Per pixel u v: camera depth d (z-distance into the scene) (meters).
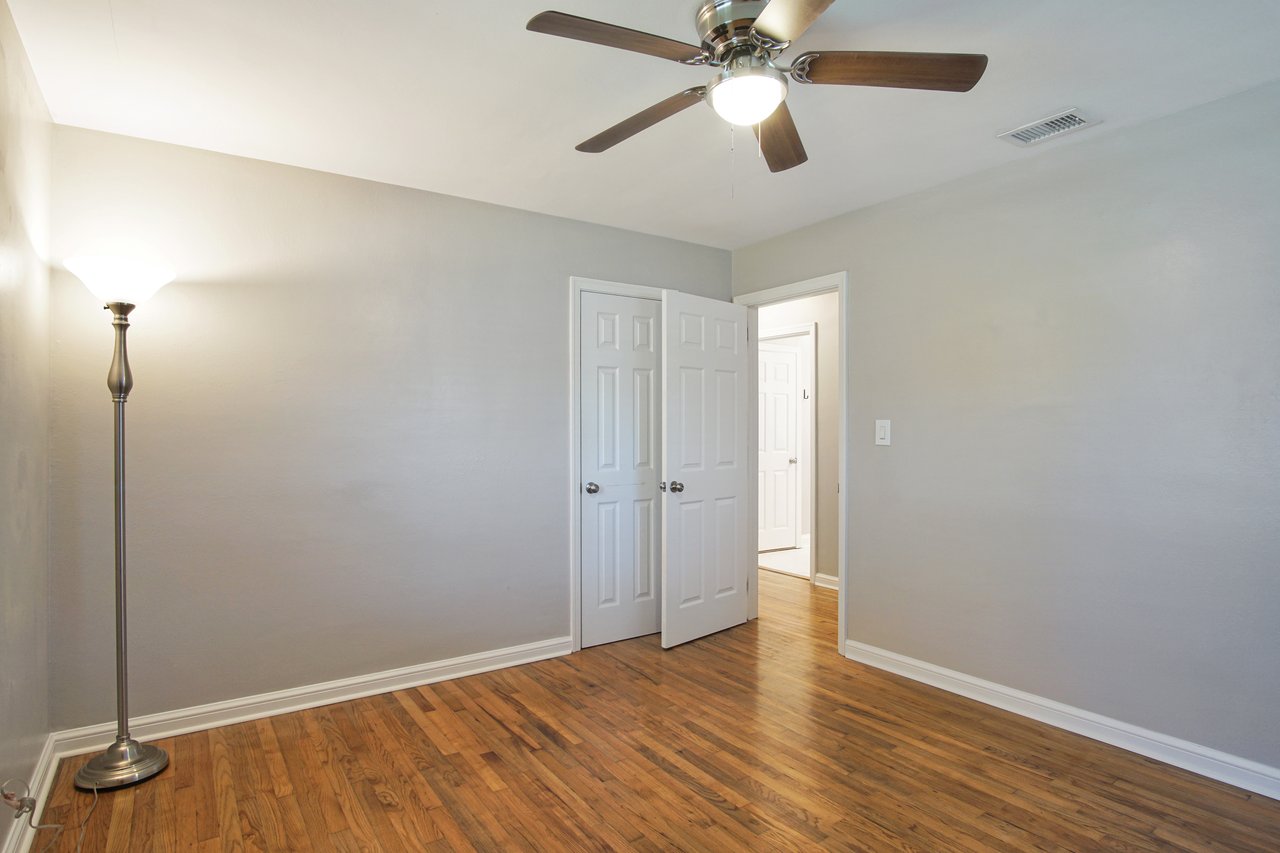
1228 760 2.20
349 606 2.90
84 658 2.39
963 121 2.39
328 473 2.85
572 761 2.36
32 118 2.03
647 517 3.82
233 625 2.65
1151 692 2.38
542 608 3.42
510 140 2.55
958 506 2.95
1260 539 2.14
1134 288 2.42
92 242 2.41
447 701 2.88
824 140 2.55
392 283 3.01
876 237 3.29
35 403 2.12
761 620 4.09
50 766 2.23
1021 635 2.74
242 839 1.92
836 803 2.10
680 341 3.61
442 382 3.13
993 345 2.83
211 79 2.09
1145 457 2.39
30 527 2.06
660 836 1.94
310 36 1.86
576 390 3.52
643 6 1.72
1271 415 2.12
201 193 2.61
